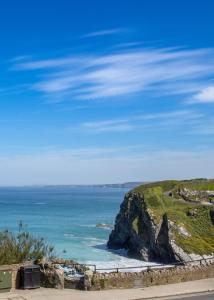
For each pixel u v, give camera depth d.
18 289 23.38
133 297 22.17
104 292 23.14
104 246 83.88
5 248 25.23
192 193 88.81
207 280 26.66
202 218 78.50
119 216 86.50
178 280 26.00
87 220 134.12
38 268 23.84
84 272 25.03
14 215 148.62
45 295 22.20
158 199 80.69
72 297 21.89
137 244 76.62
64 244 82.56
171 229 71.56
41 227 111.62
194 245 69.31
